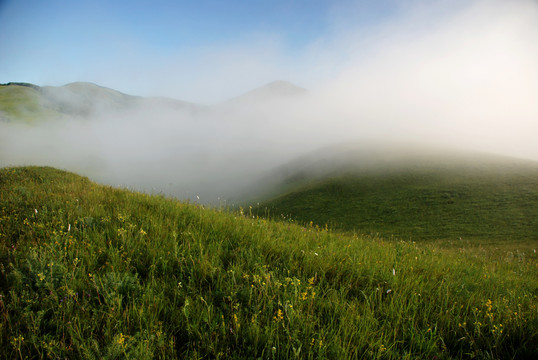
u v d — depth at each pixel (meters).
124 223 5.33
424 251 7.00
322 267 4.29
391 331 2.98
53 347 2.48
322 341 2.66
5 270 3.59
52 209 6.18
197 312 2.97
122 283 3.33
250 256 4.28
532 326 3.23
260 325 2.91
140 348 2.45
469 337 3.04
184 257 4.11
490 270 6.40
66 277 3.39
